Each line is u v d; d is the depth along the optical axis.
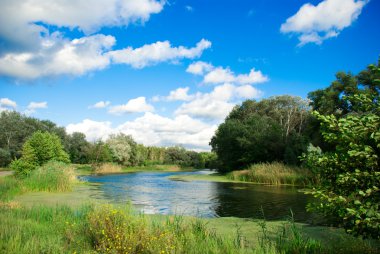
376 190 5.65
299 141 40.47
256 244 8.41
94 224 7.84
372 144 6.03
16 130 73.44
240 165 52.81
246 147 47.62
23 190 19.48
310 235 9.60
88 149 67.81
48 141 31.31
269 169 35.50
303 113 69.06
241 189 27.23
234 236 9.21
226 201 19.55
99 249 6.77
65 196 18.72
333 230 10.27
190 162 98.75
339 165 6.34
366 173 5.71
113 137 85.00
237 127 52.31
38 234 7.90
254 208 16.80
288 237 9.22
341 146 6.30
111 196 20.97
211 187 29.38
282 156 42.56
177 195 22.69
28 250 6.40
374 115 5.67
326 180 6.70
